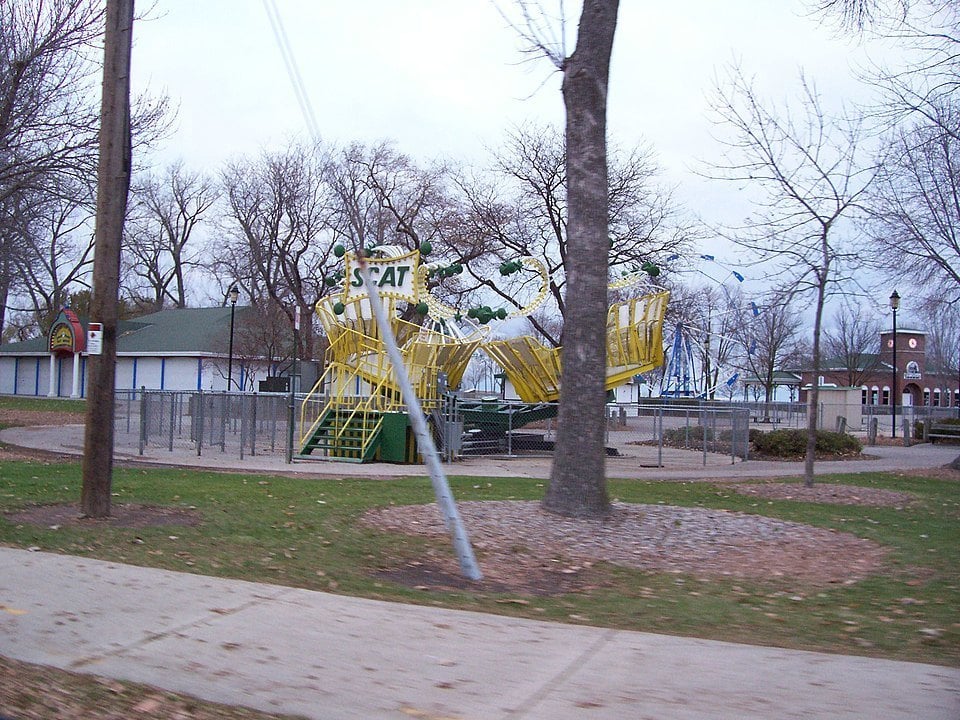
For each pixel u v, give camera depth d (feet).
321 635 21.48
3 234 97.14
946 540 36.45
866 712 16.79
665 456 83.61
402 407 69.82
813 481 56.13
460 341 78.74
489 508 38.22
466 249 126.82
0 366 207.21
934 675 18.89
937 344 173.17
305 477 56.18
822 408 123.24
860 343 185.26
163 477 53.26
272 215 152.35
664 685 18.24
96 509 37.01
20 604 23.91
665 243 116.26
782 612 24.66
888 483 60.75
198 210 237.86
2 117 68.08
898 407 161.07
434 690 17.94
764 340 194.49
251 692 17.84
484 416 80.38
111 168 36.47
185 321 188.44
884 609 25.09
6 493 43.42
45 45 68.44
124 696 17.69
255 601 24.41
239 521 37.04
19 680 18.49
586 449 35.73
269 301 155.84
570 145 36.29
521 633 21.84
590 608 24.82
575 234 35.91
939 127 64.69
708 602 25.64
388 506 41.29
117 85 36.37
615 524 34.91
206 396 77.71
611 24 36.19
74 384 183.01
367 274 30.25
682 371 145.18
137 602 24.21
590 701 17.35
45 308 222.69
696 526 35.76
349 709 16.99
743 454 80.38
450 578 28.25
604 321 36.01
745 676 18.80
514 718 16.55
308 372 143.74
